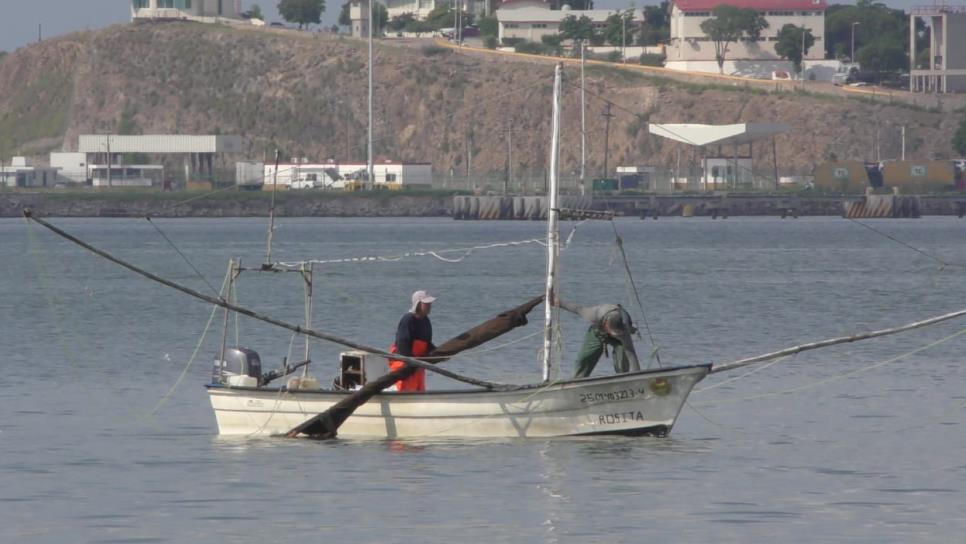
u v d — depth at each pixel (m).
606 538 87.31
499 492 99.69
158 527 90.00
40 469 109.12
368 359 121.19
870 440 122.31
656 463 110.31
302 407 121.31
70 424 131.88
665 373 118.00
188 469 108.56
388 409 120.19
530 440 118.69
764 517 92.44
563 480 103.56
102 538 87.38
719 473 106.50
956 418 134.38
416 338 121.69
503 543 86.12
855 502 96.88
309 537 87.38
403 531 88.94
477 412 119.06
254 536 87.69
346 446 117.44
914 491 100.31
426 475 105.38
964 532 88.44
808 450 116.81
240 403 123.69
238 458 112.81
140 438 123.44
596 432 119.38
